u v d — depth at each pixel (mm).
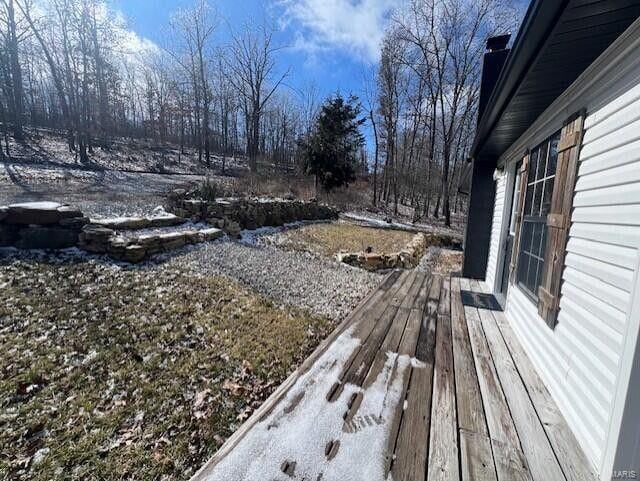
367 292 5031
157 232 5293
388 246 8758
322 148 16422
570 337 1680
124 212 6285
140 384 2285
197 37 19641
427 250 10227
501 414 1577
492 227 4715
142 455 1763
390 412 1533
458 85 15477
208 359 2701
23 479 1561
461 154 18688
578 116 1817
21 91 16781
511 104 2336
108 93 19953
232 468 1170
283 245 7008
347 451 1272
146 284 3730
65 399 2057
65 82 16219
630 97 1367
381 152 21922
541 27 1409
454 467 1227
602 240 1493
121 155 18406
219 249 5566
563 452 1356
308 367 1944
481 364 2074
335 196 16688
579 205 1749
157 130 26844
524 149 3078
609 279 1407
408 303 3344
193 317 3277
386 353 2168
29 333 2576
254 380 2562
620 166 1405
